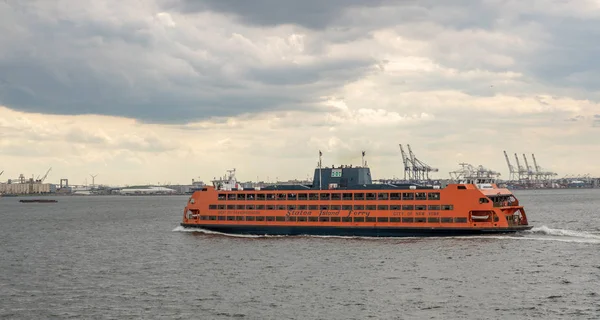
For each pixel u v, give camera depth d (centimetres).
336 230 14525
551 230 14412
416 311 8019
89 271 11106
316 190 14788
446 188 13762
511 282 9512
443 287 9238
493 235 13738
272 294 8994
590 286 9200
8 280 10331
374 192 14262
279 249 12962
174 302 8656
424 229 13850
